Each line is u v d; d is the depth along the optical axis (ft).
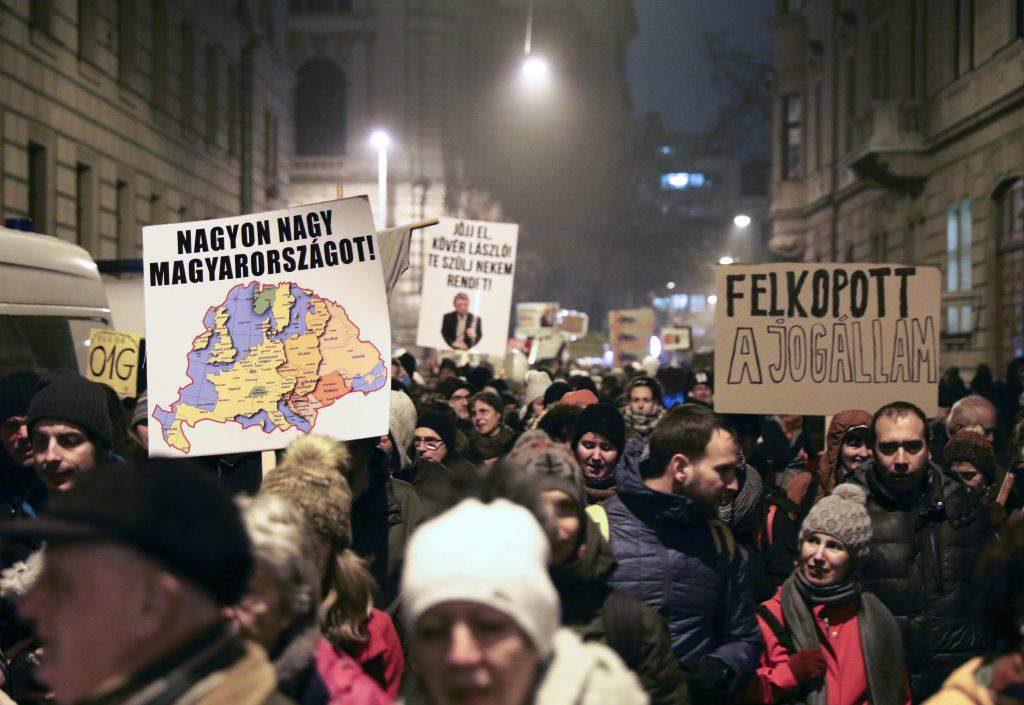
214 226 18.69
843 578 16.14
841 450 22.58
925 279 24.94
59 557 5.86
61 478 16.28
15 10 70.69
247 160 132.87
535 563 7.07
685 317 244.01
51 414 16.02
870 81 109.19
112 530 5.71
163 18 102.22
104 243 88.02
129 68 94.22
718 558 14.53
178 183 108.17
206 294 18.69
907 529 18.21
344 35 189.16
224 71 124.06
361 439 17.78
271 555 9.45
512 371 62.18
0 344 29.14
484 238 42.73
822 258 131.85
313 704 10.14
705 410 14.96
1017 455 23.20
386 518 17.30
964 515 18.25
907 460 18.25
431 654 6.95
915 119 92.38
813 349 24.93
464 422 32.89
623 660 12.13
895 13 98.94
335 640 12.53
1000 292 78.89
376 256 18.39
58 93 78.54
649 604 14.17
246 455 20.52
